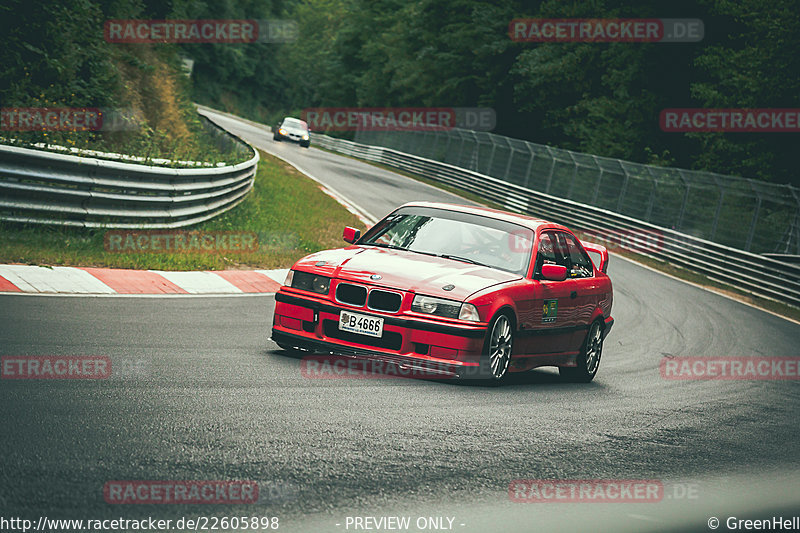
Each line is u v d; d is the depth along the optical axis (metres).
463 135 93.75
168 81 57.31
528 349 15.84
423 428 11.05
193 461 8.47
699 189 59.62
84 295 18.42
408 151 109.12
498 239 16.41
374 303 14.24
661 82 82.62
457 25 109.56
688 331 30.14
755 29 69.69
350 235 16.89
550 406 14.04
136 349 13.88
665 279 46.56
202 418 10.11
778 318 38.88
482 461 9.91
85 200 23.95
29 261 20.27
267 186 51.69
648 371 20.81
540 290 15.80
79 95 39.53
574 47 88.38
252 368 13.53
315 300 14.53
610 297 19.25
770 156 67.12
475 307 14.07
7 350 12.59
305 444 9.57
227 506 7.34
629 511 8.84
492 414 12.57
